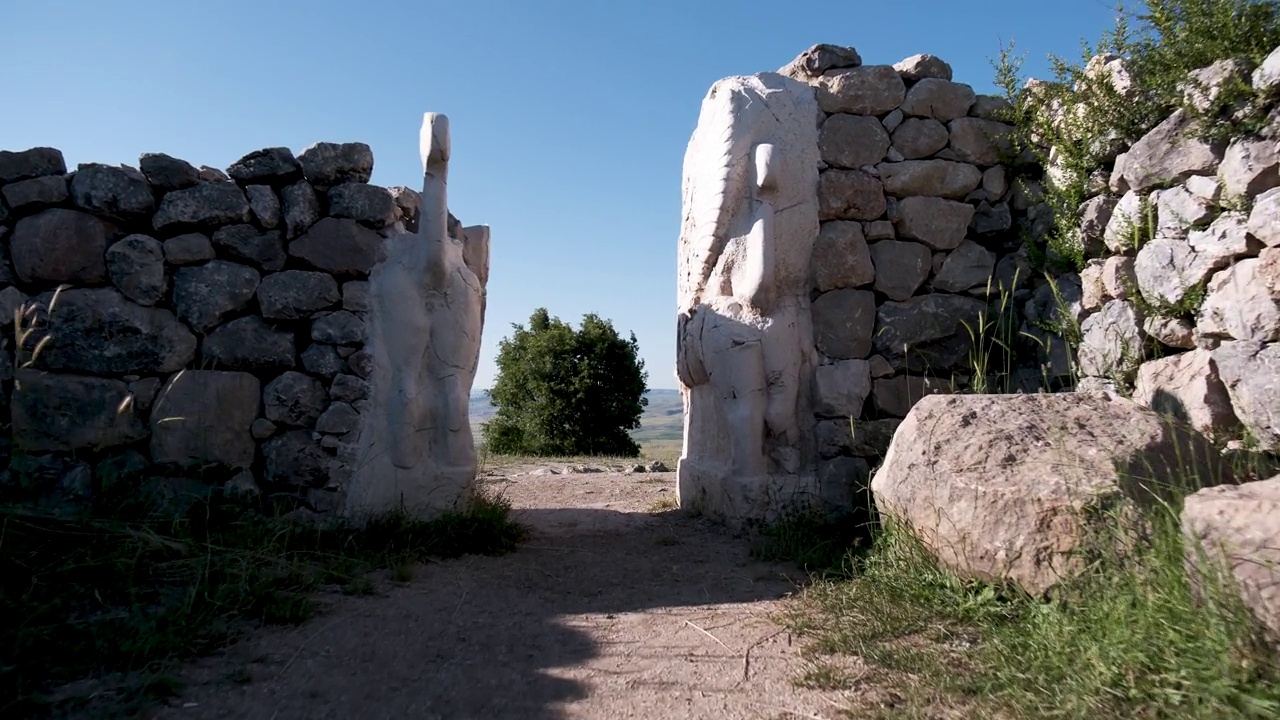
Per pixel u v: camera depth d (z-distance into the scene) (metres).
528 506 6.98
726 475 5.52
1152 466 3.43
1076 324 5.03
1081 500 3.23
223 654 3.17
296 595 3.79
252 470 4.84
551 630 3.63
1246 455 3.74
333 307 4.95
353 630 3.50
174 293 4.77
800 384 5.51
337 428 4.87
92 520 3.99
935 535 3.67
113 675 2.88
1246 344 3.86
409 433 4.92
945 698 2.78
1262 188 3.93
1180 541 2.87
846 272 5.57
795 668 3.15
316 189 5.02
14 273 4.62
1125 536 3.10
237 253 4.86
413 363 4.97
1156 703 2.52
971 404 4.00
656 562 4.77
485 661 3.25
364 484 4.87
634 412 20.02
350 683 3.00
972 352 5.54
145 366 4.69
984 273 5.72
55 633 3.05
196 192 4.79
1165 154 4.48
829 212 5.58
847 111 5.70
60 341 4.60
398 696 2.91
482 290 5.70
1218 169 4.16
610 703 2.88
